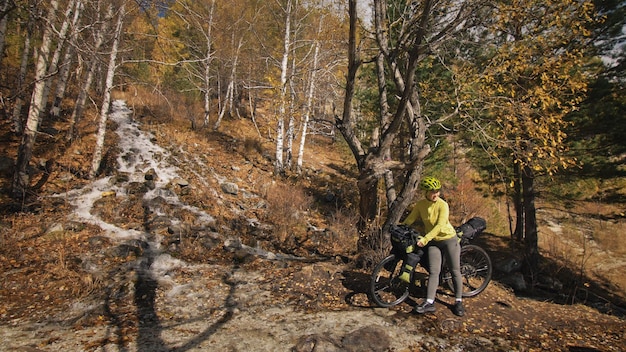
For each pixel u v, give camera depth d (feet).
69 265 20.26
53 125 44.45
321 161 73.97
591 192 49.01
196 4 58.34
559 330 14.58
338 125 20.56
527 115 20.47
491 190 48.83
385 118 22.02
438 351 12.20
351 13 17.70
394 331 13.39
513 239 45.37
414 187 19.01
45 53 29.43
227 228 30.81
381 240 18.85
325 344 12.01
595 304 27.61
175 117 65.67
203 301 16.49
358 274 18.53
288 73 53.98
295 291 17.22
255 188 45.01
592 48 34.68
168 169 43.01
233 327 13.82
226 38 63.93
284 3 53.67
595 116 33.50
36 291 17.21
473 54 23.41
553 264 42.39
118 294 17.01
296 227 34.86
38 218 26.16
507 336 13.64
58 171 34.71
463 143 45.62
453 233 14.56
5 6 21.97
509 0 19.03
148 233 26.99
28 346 12.17
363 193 20.34
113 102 62.64
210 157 51.90
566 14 19.19
